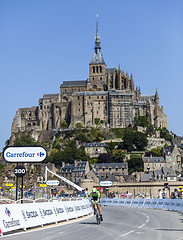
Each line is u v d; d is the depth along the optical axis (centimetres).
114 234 2984
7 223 3184
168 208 6744
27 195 6600
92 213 5950
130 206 8594
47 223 4009
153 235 2911
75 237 2831
